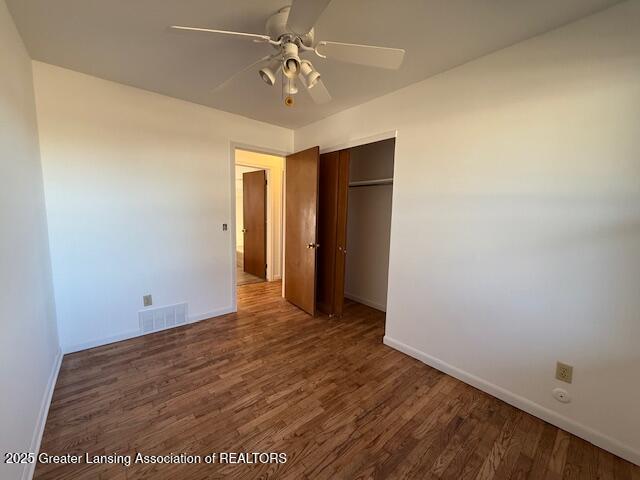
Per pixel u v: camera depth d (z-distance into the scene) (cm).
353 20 146
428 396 185
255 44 172
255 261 495
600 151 140
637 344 136
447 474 132
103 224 232
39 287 167
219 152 292
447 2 133
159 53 184
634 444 139
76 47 177
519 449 146
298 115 298
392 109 235
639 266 133
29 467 125
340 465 135
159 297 268
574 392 154
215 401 176
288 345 250
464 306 198
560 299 156
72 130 213
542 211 160
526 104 163
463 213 194
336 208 306
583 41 143
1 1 131
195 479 126
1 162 118
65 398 175
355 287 380
